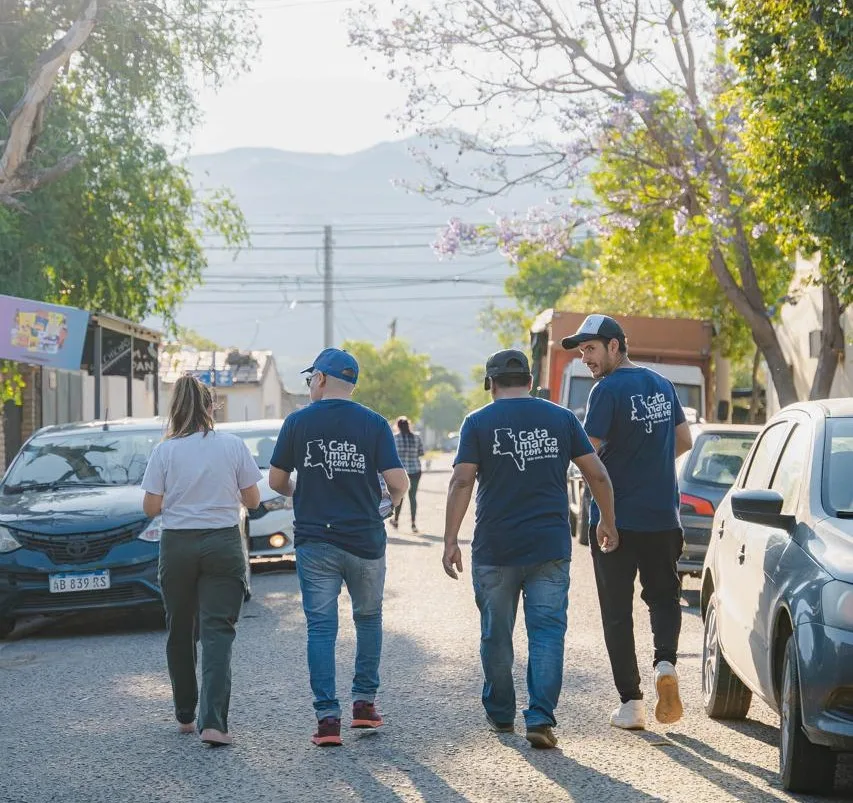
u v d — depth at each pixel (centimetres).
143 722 782
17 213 2025
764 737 719
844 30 1457
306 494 718
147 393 4194
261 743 714
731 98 2116
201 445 727
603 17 2291
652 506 723
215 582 724
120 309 2481
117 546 1152
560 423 697
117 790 624
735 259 2386
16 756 703
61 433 1340
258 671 945
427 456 11006
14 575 1141
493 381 709
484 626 711
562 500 700
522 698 836
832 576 568
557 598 697
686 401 2444
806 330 3130
